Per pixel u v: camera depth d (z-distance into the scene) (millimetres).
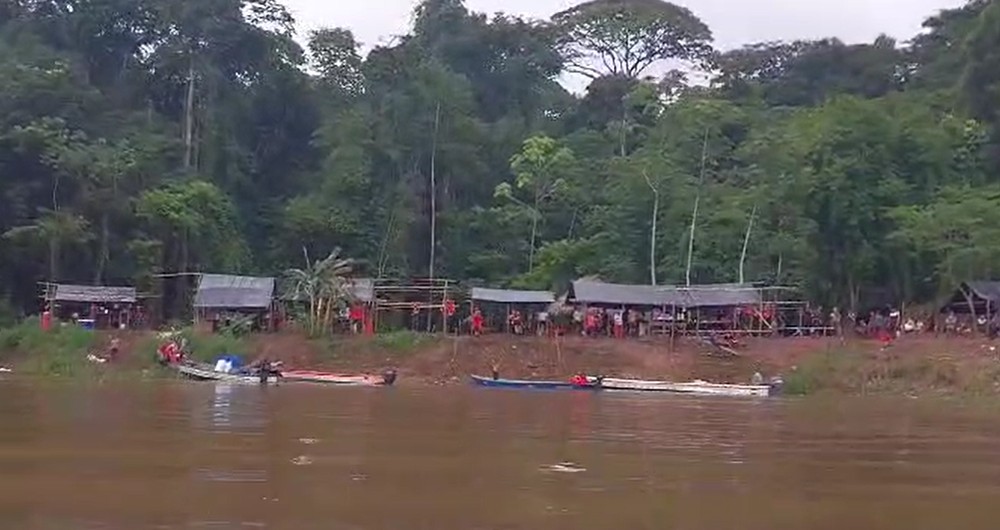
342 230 75625
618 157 80438
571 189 79062
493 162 83312
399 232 75688
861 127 69188
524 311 65688
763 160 72000
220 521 17859
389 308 66375
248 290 65250
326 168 80250
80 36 83562
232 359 57938
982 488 22891
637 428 34156
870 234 67312
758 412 41781
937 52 96250
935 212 65312
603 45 100812
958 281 64000
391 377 56062
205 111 79812
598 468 24703
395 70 87125
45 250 67562
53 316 64188
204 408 38281
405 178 78125
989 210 64875
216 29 81875
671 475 23859
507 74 92062
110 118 77188
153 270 69125
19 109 71812
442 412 38938
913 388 53875
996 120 76812
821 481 23547
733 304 63469
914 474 24828
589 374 57906
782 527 18594
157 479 21797
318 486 21359
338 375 57406
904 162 70250
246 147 83812
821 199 67188
